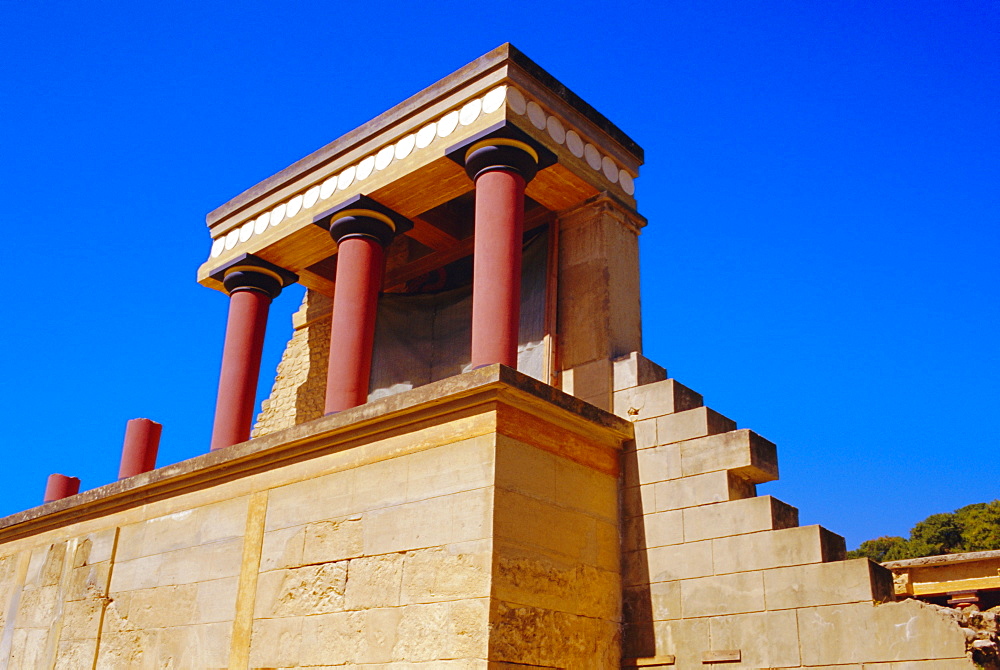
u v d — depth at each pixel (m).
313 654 9.77
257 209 14.67
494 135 11.43
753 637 9.21
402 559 9.39
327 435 10.68
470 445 9.33
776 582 9.24
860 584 8.69
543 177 12.22
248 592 10.75
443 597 8.88
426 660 8.75
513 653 8.55
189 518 12.00
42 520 14.36
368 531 9.85
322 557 10.17
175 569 11.81
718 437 10.18
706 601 9.65
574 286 12.38
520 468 9.32
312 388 16.55
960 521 34.28
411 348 14.74
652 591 10.09
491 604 8.47
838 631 8.70
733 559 9.61
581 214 12.71
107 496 13.24
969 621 8.39
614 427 10.70
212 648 10.81
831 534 9.30
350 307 12.46
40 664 13.06
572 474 10.07
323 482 10.58
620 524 10.62
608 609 10.00
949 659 7.97
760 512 9.58
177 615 11.46
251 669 10.27
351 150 13.45
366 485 10.11
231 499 11.57
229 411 13.87
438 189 12.65
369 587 9.57
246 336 14.36
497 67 11.83
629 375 11.32
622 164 13.12
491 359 10.42
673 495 10.33
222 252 15.05
